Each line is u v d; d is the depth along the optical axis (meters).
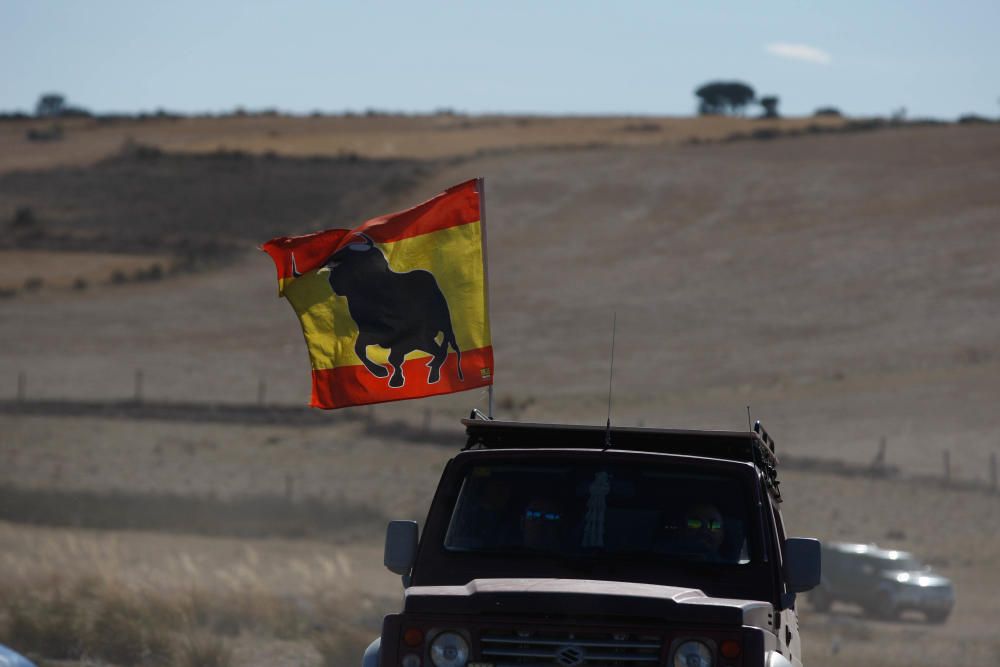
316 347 31.34
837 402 179.62
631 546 23.89
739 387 191.12
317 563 91.38
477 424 26.52
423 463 153.75
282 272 31.31
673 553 23.73
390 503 135.25
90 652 45.44
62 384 195.25
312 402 31.27
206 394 191.50
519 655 21.56
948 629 87.69
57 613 48.22
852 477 143.50
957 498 136.00
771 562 23.56
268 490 140.38
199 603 54.53
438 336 31.38
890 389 184.88
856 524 127.44
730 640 21.11
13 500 114.75
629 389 191.88
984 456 153.12
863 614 97.00
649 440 26.58
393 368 31.31
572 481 24.67
